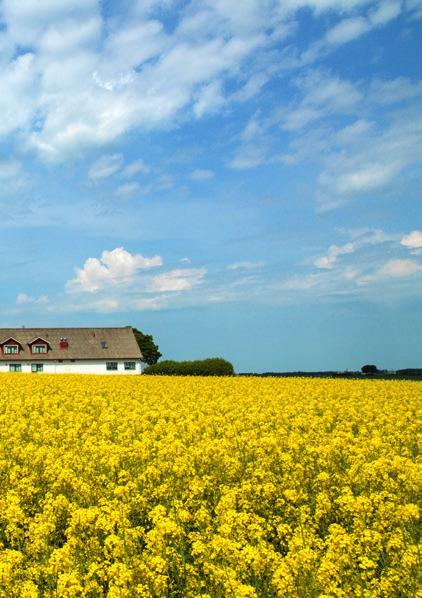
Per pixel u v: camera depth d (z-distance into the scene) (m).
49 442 16.89
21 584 7.64
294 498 11.11
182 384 36.16
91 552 8.79
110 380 38.06
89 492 11.48
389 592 7.68
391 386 35.59
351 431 19.08
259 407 24.03
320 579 7.52
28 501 11.80
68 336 81.25
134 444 14.77
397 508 10.14
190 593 7.89
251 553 7.95
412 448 16.59
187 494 11.54
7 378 38.00
